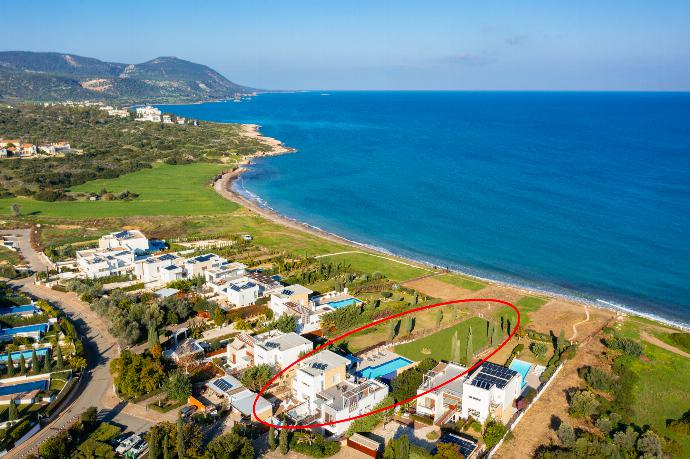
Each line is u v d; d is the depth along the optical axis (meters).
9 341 122.81
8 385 104.44
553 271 185.62
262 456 87.25
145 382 102.62
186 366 113.00
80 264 173.50
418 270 183.25
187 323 137.25
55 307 144.25
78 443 88.69
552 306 155.12
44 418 95.19
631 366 119.94
